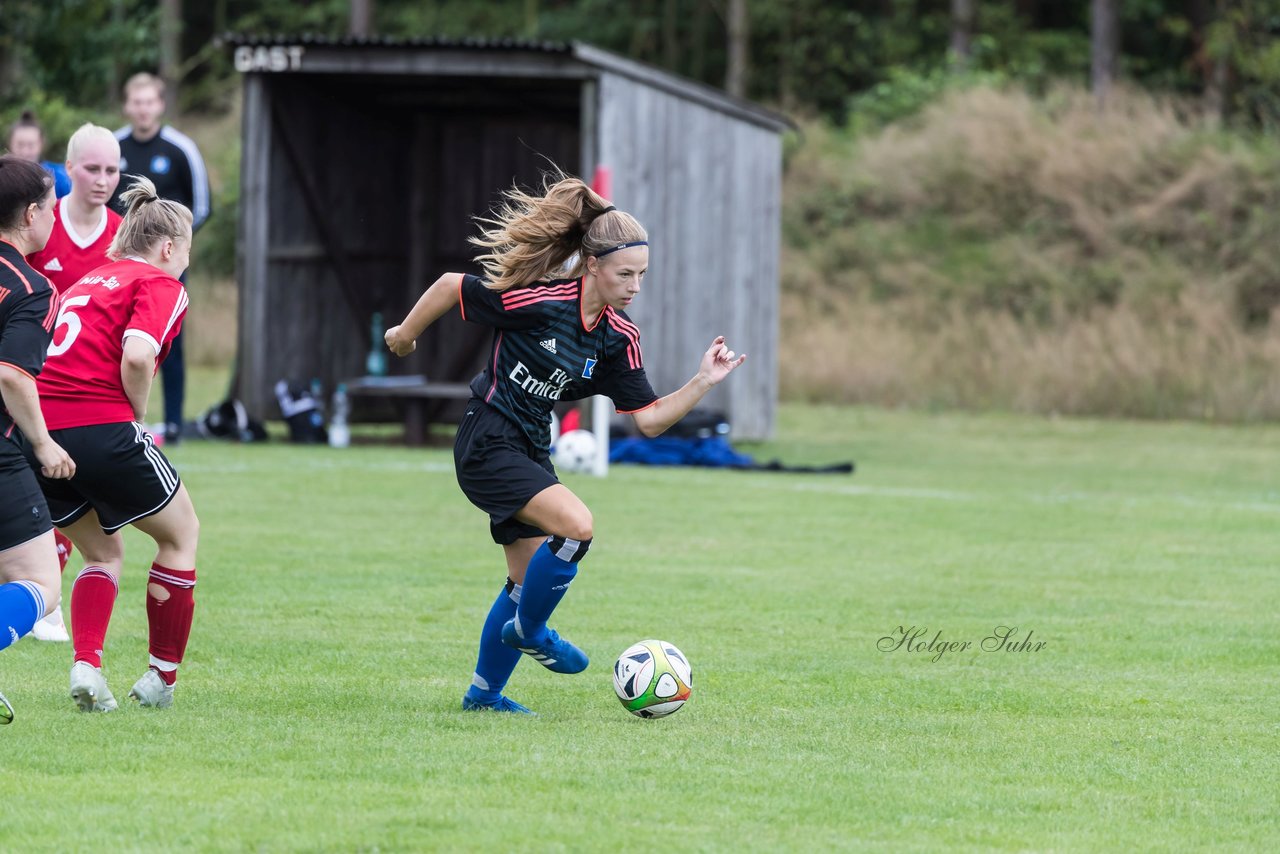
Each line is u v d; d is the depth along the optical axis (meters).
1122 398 78.94
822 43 146.62
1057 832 14.31
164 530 18.44
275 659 21.77
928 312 92.25
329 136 60.59
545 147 63.22
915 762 16.75
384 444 58.31
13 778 15.27
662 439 54.47
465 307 18.58
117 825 13.72
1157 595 28.81
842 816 14.58
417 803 14.58
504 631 18.53
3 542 17.50
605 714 19.02
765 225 61.41
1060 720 19.06
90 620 18.53
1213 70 116.88
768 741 17.55
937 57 138.88
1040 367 81.94
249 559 30.55
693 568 31.02
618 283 18.30
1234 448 62.56
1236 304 85.69
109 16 87.56
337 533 34.38
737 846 13.48
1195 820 14.84
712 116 59.06
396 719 18.28
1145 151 95.12
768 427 62.75
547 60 55.22
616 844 13.42
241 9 168.88
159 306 18.06
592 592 27.98
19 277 17.28
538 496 18.16
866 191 102.38
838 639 24.17
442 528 35.50
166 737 17.02
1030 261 92.62
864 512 40.72
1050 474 52.00
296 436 57.62
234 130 122.50
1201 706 19.98
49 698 19.00
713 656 22.69
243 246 57.66
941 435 67.19
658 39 156.00
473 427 18.73
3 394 17.06
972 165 99.56
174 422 52.72
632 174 56.69
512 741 17.23
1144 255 90.38
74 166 23.88
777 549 33.88
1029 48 137.00
